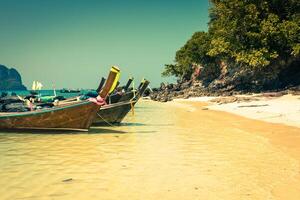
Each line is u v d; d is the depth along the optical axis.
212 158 10.11
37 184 7.50
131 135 15.05
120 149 11.59
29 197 6.68
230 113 25.69
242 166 9.11
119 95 20.80
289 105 26.78
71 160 9.81
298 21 42.59
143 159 9.98
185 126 18.50
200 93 60.31
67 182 7.65
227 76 67.88
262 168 8.88
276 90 51.84
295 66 52.59
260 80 57.59
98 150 11.37
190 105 40.34
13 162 9.52
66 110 15.12
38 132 15.59
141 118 23.73
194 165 9.23
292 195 6.81
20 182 7.64
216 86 66.69
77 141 13.28
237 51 45.75
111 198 6.66
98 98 15.05
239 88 60.00
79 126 15.46
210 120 21.73
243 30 45.91
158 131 16.38
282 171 8.57
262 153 10.76
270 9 46.12
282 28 42.38
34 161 9.67
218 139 13.73
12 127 15.64
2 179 7.85
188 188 7.28
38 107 21.33
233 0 45.12
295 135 14.02
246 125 18.05
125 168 8.93
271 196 6.75
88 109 15.09
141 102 52.97
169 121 21.42
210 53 48.41
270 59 45.88
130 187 7.33
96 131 16.31
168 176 8.19
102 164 9.35
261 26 43.72
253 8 44.28
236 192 7.01
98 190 7.12
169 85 85.69
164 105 42.69
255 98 36.97
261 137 13.91
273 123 18.09
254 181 7.74
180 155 10.55
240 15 45.84
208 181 7.77
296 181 7.71
